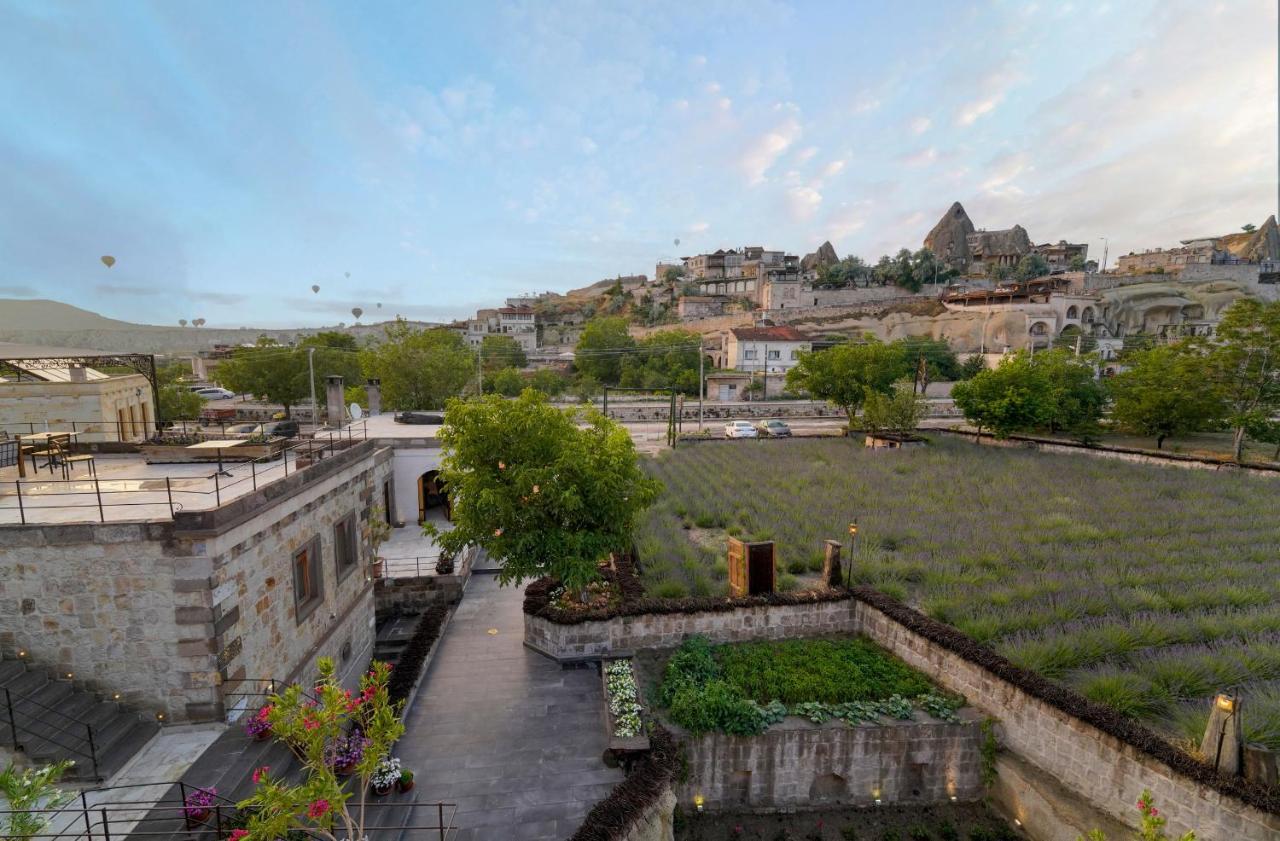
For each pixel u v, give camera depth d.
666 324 98.62
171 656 9.25
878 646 14.36
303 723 6.70
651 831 9.41
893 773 11.45
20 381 22.42
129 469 13.54
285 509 11.39
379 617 17.50
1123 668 11.98
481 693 13.00
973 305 83.44
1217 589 14.92
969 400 37.12
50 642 9.14
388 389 40.16
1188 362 33.34
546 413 14.27
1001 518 21.59
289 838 8.14
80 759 8.30
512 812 9.61
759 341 70.62
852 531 15.77
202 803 7.71
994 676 11.53
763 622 14.66
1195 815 8.62
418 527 23.30
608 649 14.27
